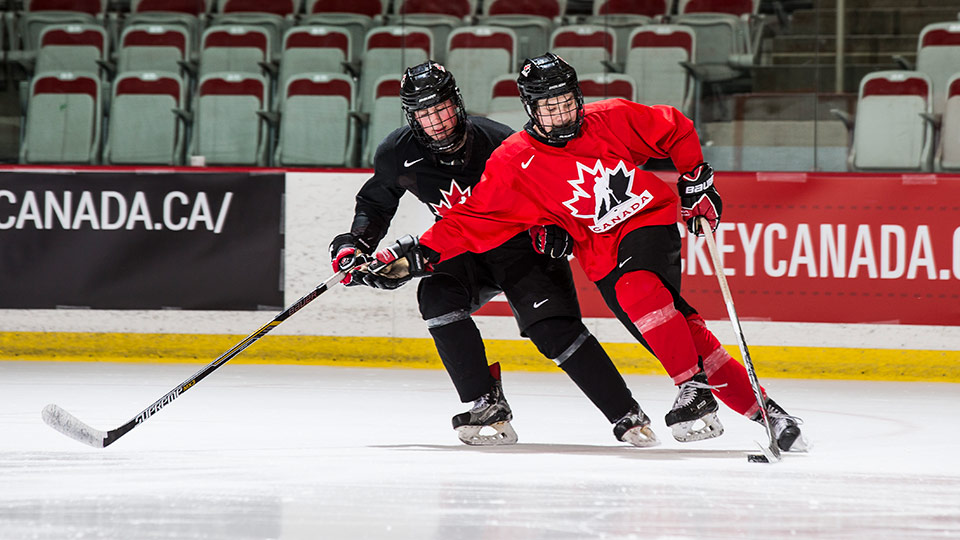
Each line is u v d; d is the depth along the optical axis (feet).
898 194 63.26
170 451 35.04
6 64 78.43
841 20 72.18
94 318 69.72
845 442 38.32
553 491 28.17
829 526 24.31
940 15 71.26
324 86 76.59
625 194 34.53
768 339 64.49
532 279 36.19
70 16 78.69
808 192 64.03
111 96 77.87
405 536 23.15
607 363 36.14
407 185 37.78
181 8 79.05
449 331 36.58
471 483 29.32
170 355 69.36
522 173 34.53
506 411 37.06
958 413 47.55
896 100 71.46
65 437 38.09
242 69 77.66
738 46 73.72
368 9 77.82
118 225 69.41
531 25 76.23
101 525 24.06
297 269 68.49
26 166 69.87
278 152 76.89
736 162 73.77
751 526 24.23
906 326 63.16
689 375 34.12
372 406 48.44
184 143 77.51
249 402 49.67
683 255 65.26
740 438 38.96
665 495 27.68
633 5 75.77
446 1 76.89
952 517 25.36
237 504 26.37
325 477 30.19
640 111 34.96
